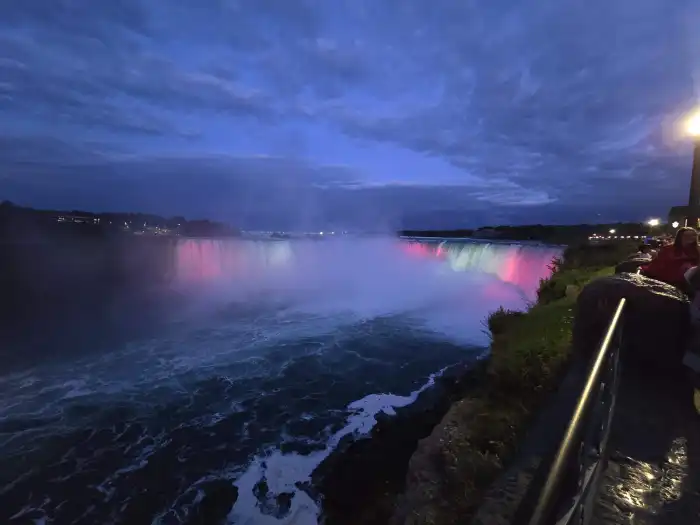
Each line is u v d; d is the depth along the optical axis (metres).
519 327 9.50
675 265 6.02
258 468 10.95
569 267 20.88
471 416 5.79
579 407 2.01
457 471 4.62
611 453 3.50
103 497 10.12
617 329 3.79
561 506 2.63
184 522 9.20
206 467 11.16
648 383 4.64
